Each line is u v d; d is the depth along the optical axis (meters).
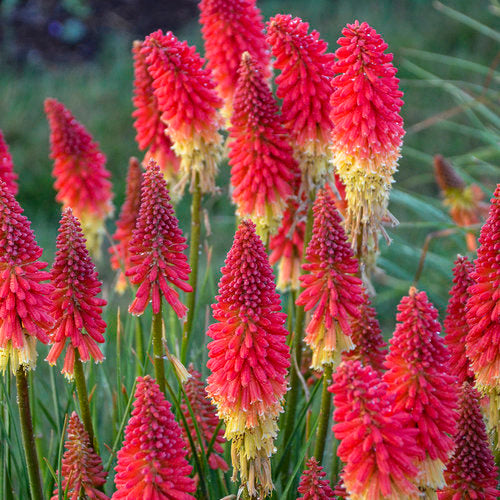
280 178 1.61
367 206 1.56
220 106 1.66
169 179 1.76
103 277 2.49
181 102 1.64
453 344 1.52
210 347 1.46
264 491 1.48
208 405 1.55
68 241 1.47
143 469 1.39
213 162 1.67
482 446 1.45
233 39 1.70
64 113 1.77
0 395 1.55
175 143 1.66
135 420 1.40
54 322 1.47
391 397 1.40
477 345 1.48
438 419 1.42
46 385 1.73
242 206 1.62
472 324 1.49
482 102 2.21
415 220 2.61
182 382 1.50
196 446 1.55
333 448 1.55
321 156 1.61
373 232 1.58
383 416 1.38
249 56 1.58
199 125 1.65
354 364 1.38
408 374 1.41
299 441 1.60
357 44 1.52
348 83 1.53
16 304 1.46
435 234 1.85
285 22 1.59
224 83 1.71
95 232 1.82
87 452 1.48
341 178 1.56
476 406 1.45
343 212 1.63
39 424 1.67
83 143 1.78
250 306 1.44
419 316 1.41
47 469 1.56
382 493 1.38
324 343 1.50
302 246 1.66
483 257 1.47
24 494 1.57
